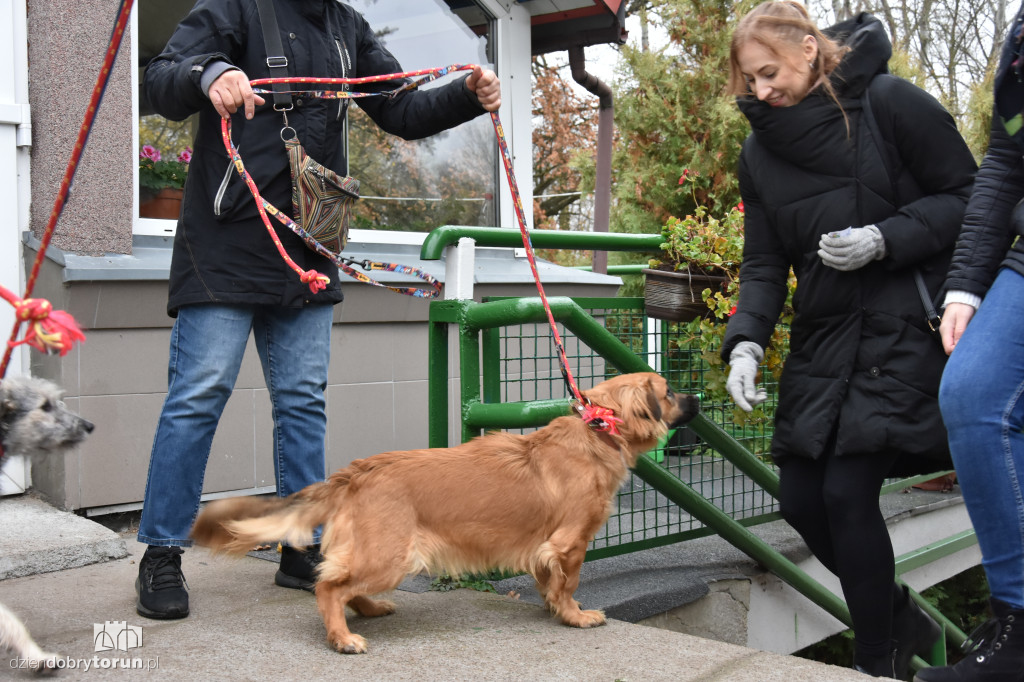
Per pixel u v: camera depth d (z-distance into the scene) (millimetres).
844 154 2527
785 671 2303
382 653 2383
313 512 2529
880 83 2521
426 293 3072
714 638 3629
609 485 2719
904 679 2971
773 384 4184
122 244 3779
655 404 2750
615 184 10359
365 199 4863
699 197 9508
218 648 2385
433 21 5203
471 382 3205
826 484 2623
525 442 2740
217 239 2656
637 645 2498
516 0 5574
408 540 2475
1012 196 2207
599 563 3797
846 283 2543
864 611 2596
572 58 6262
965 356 2080
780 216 2676
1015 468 2027
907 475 2801
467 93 2865
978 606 6969
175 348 2723
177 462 2656
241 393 4031
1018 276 2076
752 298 2852
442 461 2596
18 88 3607
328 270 2885
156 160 4113
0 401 2162
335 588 2436
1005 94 2086
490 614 2787
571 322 3207
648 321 4059
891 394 2451
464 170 5344
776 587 3961
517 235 3430
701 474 4250
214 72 2381
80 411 3576
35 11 3607
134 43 3883
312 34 2775
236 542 2521
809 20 2541
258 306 2809
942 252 2490
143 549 3445
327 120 2797
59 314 1855
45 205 3607
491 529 2586
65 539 3225
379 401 4484
